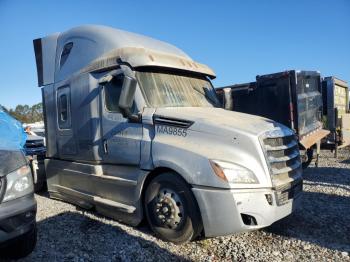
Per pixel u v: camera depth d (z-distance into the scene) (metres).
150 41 6.85
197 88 6.63
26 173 4.17
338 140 12.56
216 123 5.09
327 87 12.50
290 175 5.41
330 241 5.21
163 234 5.23
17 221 3.93
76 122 6.79
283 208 5.06
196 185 4.80
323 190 8.25
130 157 5.70
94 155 6.34
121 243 5.12
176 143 5.16
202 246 5.06
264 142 4.98
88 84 6.50
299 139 8.87
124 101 5.41
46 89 7.65
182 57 6.80
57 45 7.59
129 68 5.76
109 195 6.11
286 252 4.84
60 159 7.40
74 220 6.18
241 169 4.73
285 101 8.99
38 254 4.72
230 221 4.62
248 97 9.66
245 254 4.78
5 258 4.57
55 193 7.60
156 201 5.30
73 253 4.77
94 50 6.64
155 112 5.54
